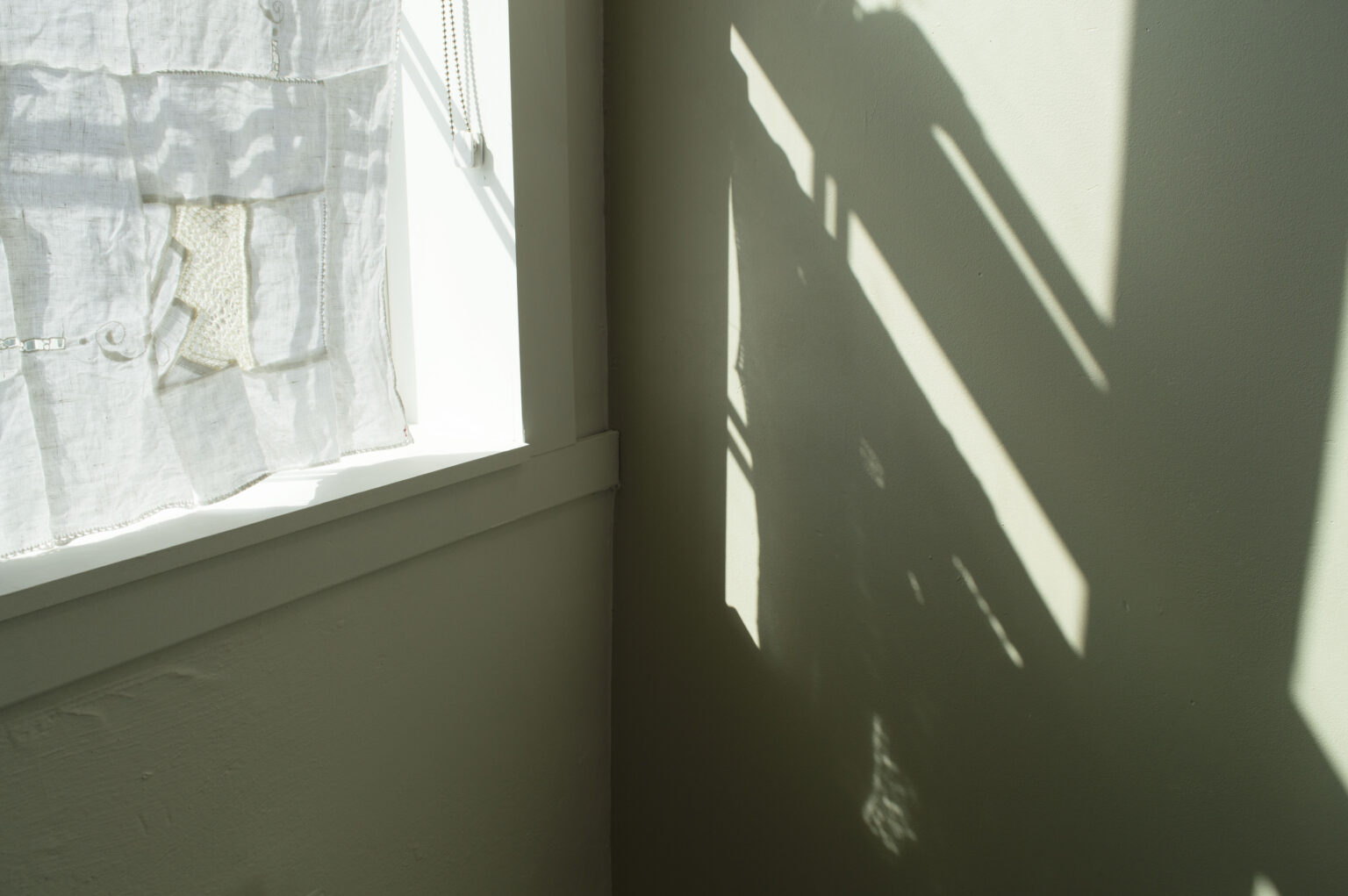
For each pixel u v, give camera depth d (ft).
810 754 4.37
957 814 4.00
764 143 3.90
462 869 4.24
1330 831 3.22
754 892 4.71
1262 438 3.10
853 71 3.63
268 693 3.28
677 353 4.37
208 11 2.94
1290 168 2.91
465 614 4.01
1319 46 2.81
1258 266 3.01
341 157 3.43
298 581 3.25
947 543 3.79
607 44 4.22
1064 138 3.26
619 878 5.26
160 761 3.00
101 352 2.83
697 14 3.95
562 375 4.24
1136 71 3.10
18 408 2.72
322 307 3.46
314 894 3.59
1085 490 3.45
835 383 3.93
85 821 2.84
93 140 2.71
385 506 3.51
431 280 4.17
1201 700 3.37
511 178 3.81
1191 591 3.32
